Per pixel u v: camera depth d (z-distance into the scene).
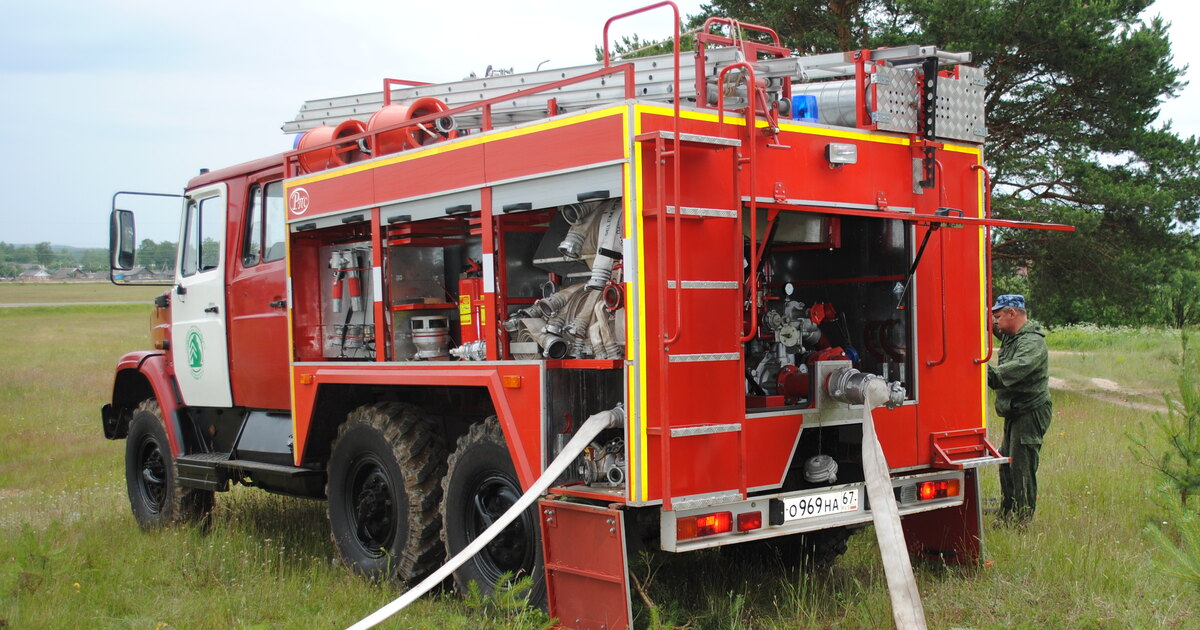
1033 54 15.38
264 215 7.45
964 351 5.84
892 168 5.41
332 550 7.18
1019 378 6.79
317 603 5.70
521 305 5.59
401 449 6.03
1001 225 5.16
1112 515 7.02
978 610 5.23
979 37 14.77
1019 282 17.91
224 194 7.76
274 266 7.23
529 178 5.04
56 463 11.38
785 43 16.14
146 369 8.45
